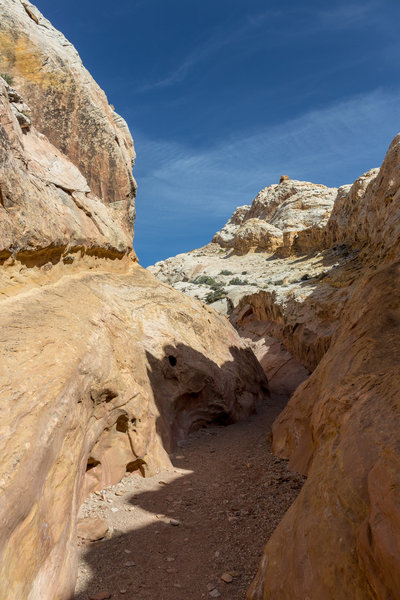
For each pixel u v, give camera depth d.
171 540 6.25
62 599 4.58
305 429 8.98
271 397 19.69
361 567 3.32
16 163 8.53
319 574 3.67
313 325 23.77
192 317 15.92
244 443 11.60
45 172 11.27
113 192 15.66
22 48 13.10
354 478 4.09
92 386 7.21
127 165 16.59
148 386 10.77
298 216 65.25
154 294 15.37
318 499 4.45
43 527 4.43
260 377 19.38
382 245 21.47
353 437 4.73
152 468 9.05
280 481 8.15
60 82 13.77
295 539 4.32
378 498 3.43
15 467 3.87
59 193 11.56
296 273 38.50
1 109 8.60
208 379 13.46
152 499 7.77
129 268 16.73
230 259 63.53
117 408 8.38
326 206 66.44
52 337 6.79
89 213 12.96
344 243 40.91
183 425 12.29
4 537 3.51
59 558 4.72
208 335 16.25
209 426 13.62
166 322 14.08
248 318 35.53
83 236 11.83
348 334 8.57
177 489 8.29
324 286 26.67
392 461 3.62
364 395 5.59
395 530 3.06
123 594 4.93
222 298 41.81
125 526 6.65
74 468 5.66
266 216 82.62
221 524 6.74
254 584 4.60
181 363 12.86
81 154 14.61
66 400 5.60
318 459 5.39
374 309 8.10
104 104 16.38
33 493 4.14
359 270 25.47
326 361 9.20
